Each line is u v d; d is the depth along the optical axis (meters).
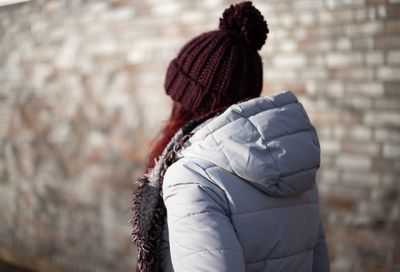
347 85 2.79
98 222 4.38
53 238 4.88
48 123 4.80
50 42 4.66
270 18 3.09
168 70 1.42
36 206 5.04
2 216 5.48
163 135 1.46
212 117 1.30
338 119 2.83
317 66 2.90
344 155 2.81
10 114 5.23
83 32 4.33
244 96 1.34
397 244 2.63
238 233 1.14
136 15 3.89
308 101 2.95
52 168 4.80
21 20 4.95
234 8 1.39
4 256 5.47
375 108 2.70
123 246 4.17
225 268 1.04
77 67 4.42
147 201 1.28
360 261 2.76
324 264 1.45
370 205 2.72
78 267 4.61
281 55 3.05
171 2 3.64
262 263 1.18
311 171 1.21
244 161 1.12
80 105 4.44
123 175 4.11
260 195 1.17
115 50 4.07
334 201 2.85
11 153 5.27
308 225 1.30
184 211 1.09
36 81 4.88
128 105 4.02
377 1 2.66
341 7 2.79
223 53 1.32
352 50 2.76
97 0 4.17
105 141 4.24
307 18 2.93
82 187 4.50
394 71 2.62
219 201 1.12
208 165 1.14
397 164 2.63
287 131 1.18
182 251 1.08
